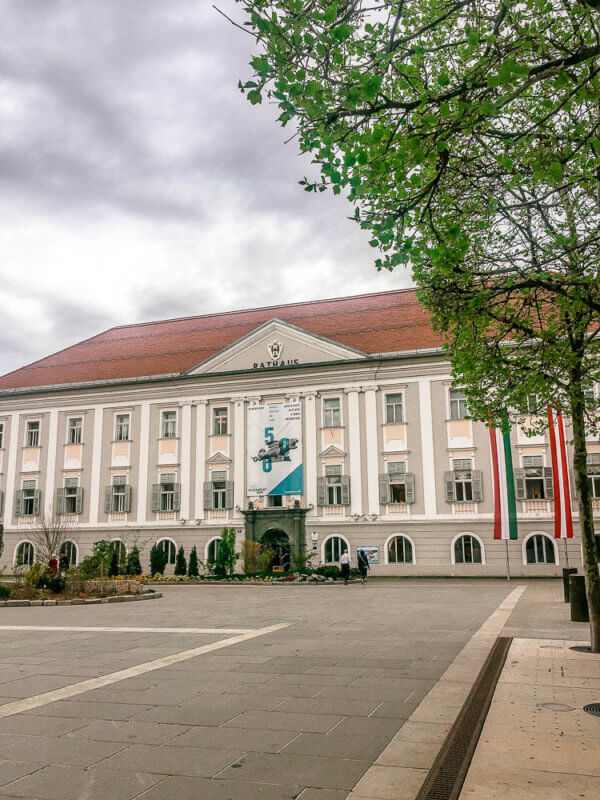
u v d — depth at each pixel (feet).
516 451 113.50
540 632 42.75
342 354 126.72
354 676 29.68
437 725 21.58
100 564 110.32
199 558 129.49
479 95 22.15
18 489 143.95
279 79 20.63
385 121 22.22
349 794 15.78
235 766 17.89
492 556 112.88
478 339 35.86
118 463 138.82
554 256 30.66
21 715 23.38
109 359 153.48
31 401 146.92
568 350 34.63
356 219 25.36
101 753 19.10
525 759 17.49
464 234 28.35
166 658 34.86
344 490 122.72
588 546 35.83
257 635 43.62
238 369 132.98
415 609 60.18
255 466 129.49
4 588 73.26
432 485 118.21
